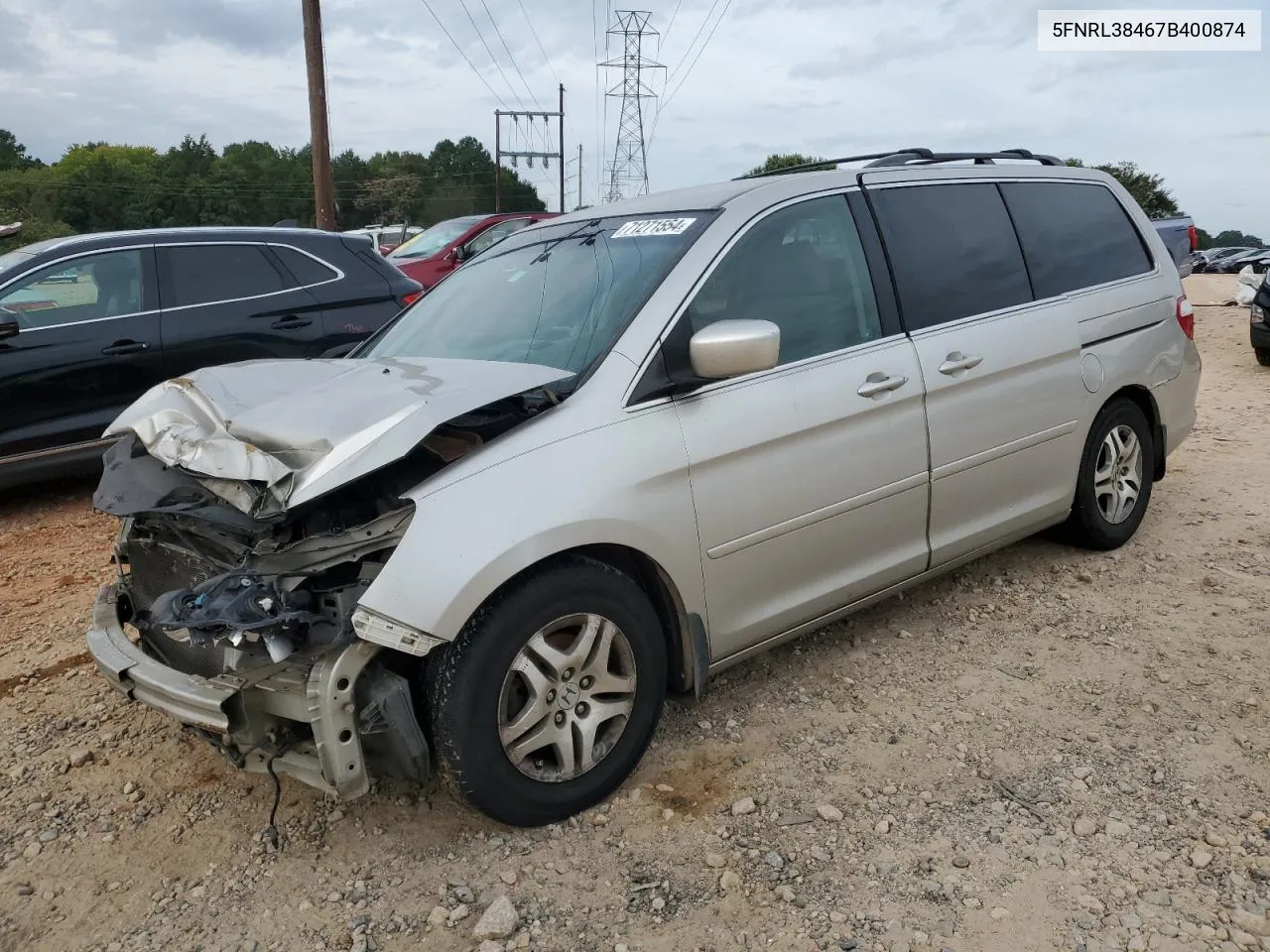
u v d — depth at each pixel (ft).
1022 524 14.08
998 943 7.94
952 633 13.55
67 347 20.70
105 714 12.37
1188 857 8.84
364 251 24.99
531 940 8.19
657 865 9.08
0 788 10.82
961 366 12.56
